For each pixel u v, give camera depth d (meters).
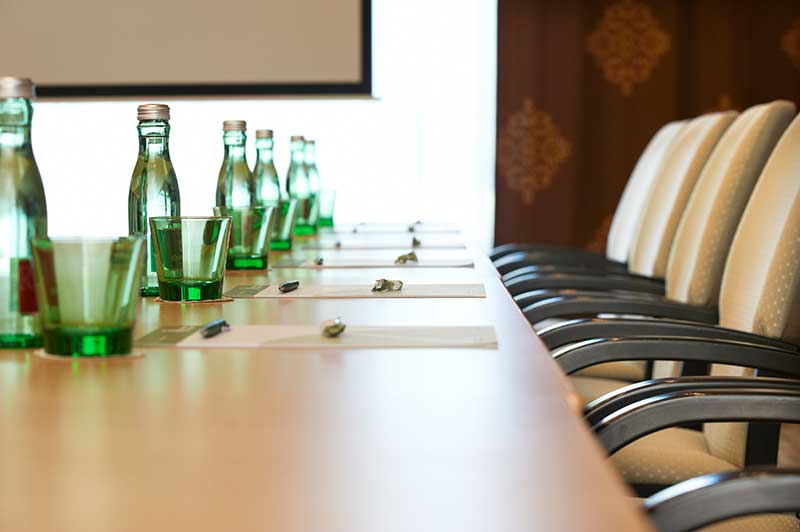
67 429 0.77
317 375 0.99
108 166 5.91
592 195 6.28
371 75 4.60
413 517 0.56
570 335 1.86
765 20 6.23
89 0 4.62
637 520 0.55
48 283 1.08
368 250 2.71
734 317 2.12
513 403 0.85
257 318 1.39
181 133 5.96
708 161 2.77
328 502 0.59
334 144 6.11
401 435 0.75
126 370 1.02
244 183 2.25
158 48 4.64
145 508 0.58
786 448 3.72
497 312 1.44
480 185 6.21
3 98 1.16
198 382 0.95
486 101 6.18
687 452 1.79
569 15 6.21
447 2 6.13
